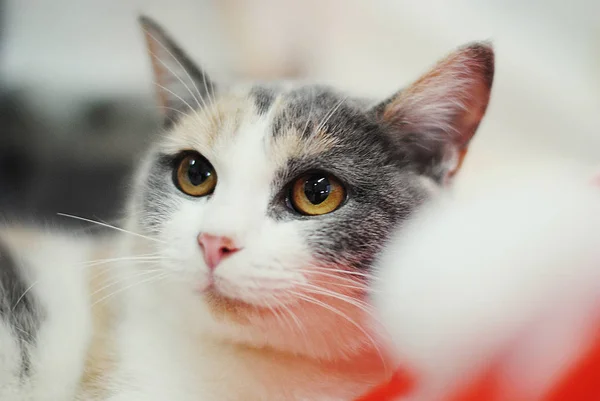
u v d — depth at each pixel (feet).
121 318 0.88
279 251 0.77
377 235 0.78
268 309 0.77
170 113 0.93
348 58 1.02
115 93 1.07
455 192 0.78
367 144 0.82
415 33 0.98
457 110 0.83
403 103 0.83
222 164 0.82
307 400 0.81
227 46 1.09
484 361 0.58
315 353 0.80
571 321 0.57
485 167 0.79
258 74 1.04
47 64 1.11
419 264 0.61
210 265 0.77
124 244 0.90
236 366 0.82
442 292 0.59
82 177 1.04
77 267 0.94
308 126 0.81
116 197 1.03
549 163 0.69
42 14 1.13
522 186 0.62
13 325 0.88
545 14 0.92
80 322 0.89
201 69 0.93
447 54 0.82
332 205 0.80
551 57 0.89
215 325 0.81
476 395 0.58
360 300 0.76
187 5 1.12
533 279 0.58
